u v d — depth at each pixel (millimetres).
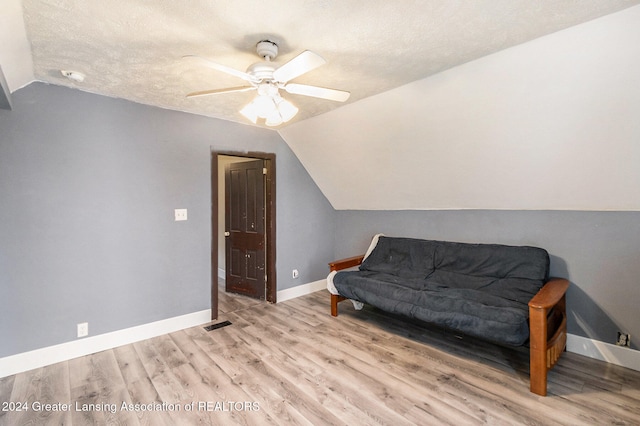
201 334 2990
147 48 1849
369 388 2113
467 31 1688
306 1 1408
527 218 2924
